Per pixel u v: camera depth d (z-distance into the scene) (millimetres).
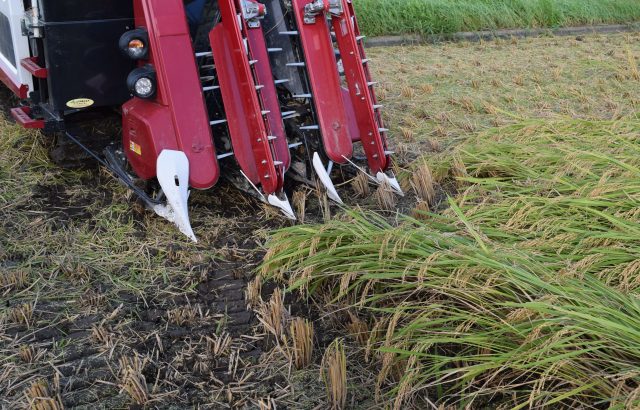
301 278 3646
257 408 3047
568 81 8070
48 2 4555
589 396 2861
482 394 3033
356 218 4004
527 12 11172
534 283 3162
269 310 3607
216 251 4277
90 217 4711
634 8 11883
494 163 5055
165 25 4359
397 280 3621
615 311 2953
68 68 4730
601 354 2898
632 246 3682
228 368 3281
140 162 4535
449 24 10578
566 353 2844
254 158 4492
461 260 3367
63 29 4637
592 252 3666
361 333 3430
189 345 3428
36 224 4551
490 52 9703
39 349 3373
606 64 8773
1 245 4301
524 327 3059
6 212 4711
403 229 3836
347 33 4684
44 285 3900
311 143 4895
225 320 3639
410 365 3088
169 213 4527
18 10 5129
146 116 4406
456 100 7230
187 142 4363
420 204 4652
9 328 3529
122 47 4375
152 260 4191
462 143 5770
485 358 2986
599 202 4043
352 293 3762
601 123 5750
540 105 7109
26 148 5668
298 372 3273
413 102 7242
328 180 4711
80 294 3834
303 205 4625
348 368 3283
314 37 4754
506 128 5863
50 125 4930
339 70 5277
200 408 3041
